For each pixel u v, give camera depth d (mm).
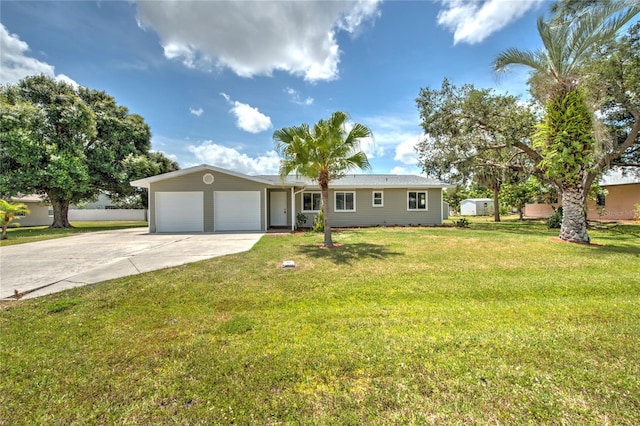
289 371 2322
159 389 2123
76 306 3885
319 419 1808
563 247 7887
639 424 1705
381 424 1759
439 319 3365
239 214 14211
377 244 8844
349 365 2395
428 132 14773
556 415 1792
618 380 2121
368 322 3305
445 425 1738
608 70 10734
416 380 2178
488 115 12680
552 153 8430
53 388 2146
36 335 3045
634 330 2971
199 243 9680
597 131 8117
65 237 12172
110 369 2391
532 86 9484
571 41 8008
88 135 18703
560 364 2354
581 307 3689
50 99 18047
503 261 6309
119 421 1817
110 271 5676
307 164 8305
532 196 19766
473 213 35188
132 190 21328
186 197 14023
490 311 3611
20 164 16578
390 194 16844
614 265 5805
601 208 19094
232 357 2553
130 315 3609
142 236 12148
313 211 16516
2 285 4777
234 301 4094
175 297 4238
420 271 5535
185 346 2773
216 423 1790
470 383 2127
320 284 4785
